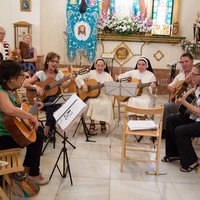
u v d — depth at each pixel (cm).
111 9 688
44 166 307
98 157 337
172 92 394
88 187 269
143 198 255
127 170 306
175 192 267
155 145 347
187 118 324
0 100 217
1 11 665
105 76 434
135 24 675
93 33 678
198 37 646
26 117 225
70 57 693
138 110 289
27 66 570
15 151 228
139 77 438
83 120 393
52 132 360
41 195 253
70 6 667
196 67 303
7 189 246
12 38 675
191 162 306
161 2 685
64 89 402
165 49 695
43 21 700
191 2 694
